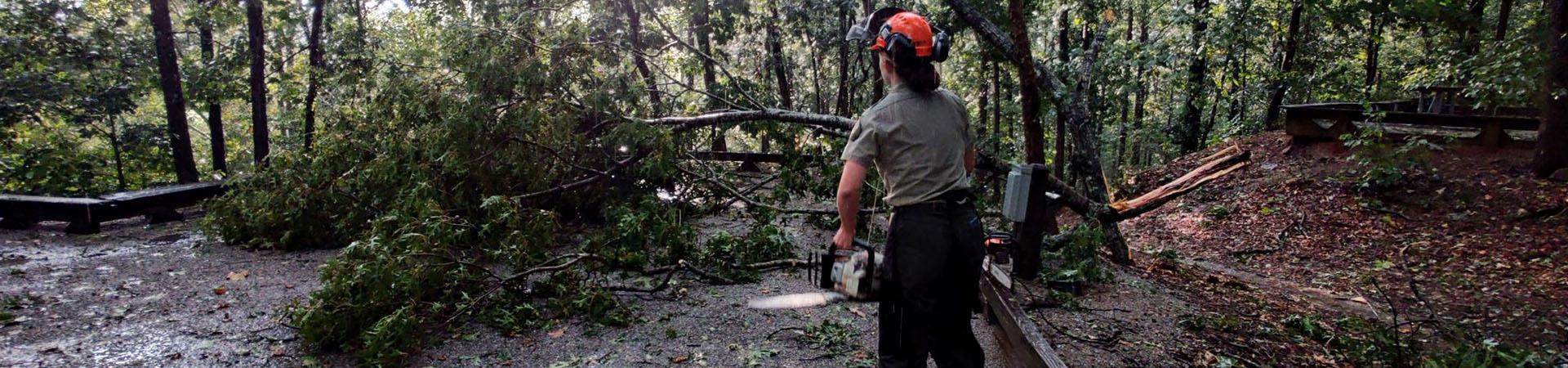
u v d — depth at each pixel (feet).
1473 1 46.70
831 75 55.36
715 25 39.37
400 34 38.27
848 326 12.98
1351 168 37.52
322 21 37.70
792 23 41.98
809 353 11.71
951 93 8.45
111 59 39.34
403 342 11.21
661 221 17.13
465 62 19.25
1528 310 21.95
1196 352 13.76
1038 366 9.61
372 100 21.07
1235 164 19.95
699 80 45.68
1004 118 53.57
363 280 11.67
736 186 24.50
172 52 37.17
